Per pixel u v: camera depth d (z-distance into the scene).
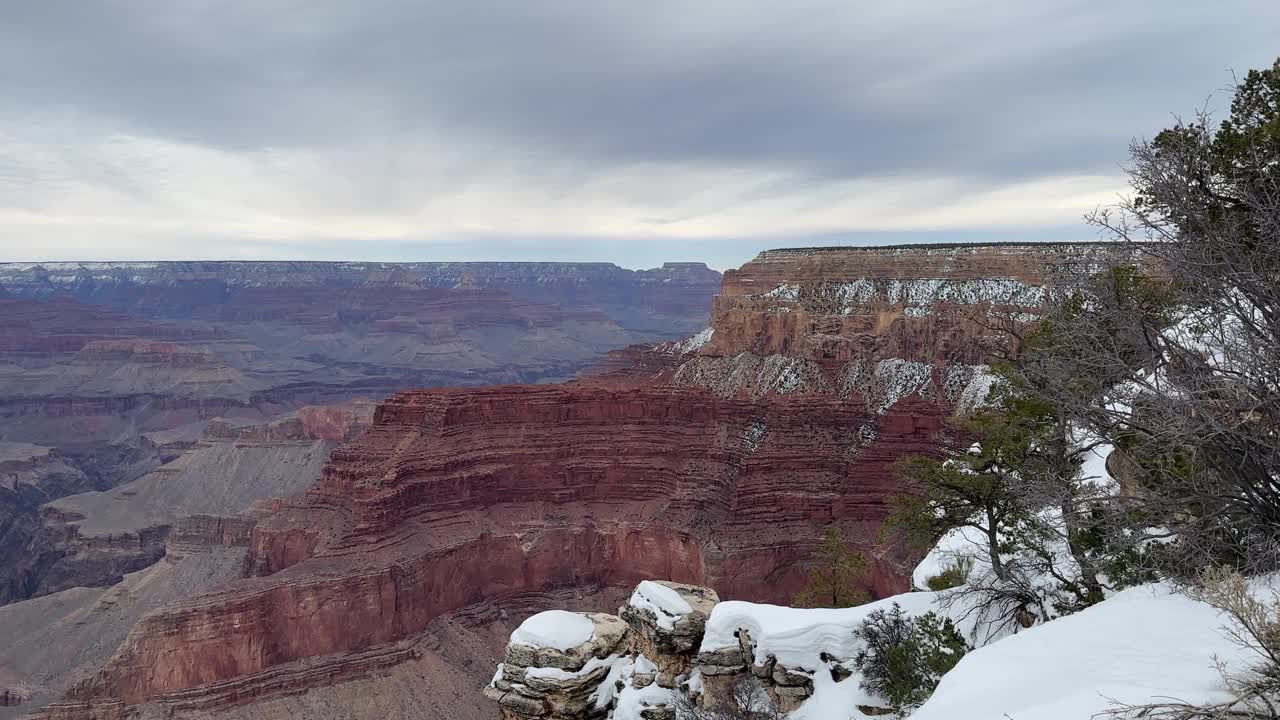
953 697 17.58
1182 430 19.09
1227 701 13.60
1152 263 22.88
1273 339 18.38
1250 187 20.39
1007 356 31.12
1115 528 22.91
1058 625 19.66
